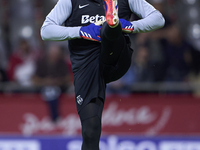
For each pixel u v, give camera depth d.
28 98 22.20
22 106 22.19
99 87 10.52
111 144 19.61
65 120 21.80
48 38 10.58
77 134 21.66
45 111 21.97
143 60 23.17
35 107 22.03
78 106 10.63
